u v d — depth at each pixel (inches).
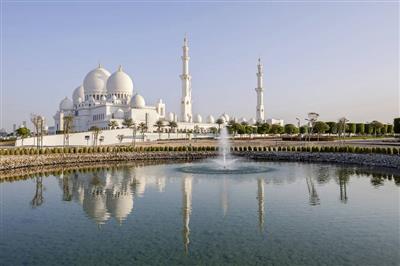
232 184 2212.1
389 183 2230.6
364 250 1037.2
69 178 2603.3
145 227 1279.5
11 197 1881.2
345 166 3299.7
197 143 5964.6
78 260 977.5
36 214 1498.5
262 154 4375.0
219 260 968.9
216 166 3341.5
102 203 1697.8
